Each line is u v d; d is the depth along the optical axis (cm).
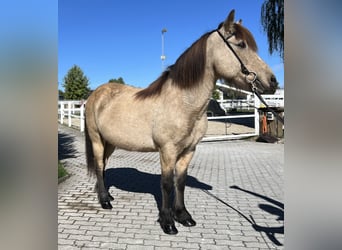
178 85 268
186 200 385
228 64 246
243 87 250
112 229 291
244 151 829
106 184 467
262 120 1039
